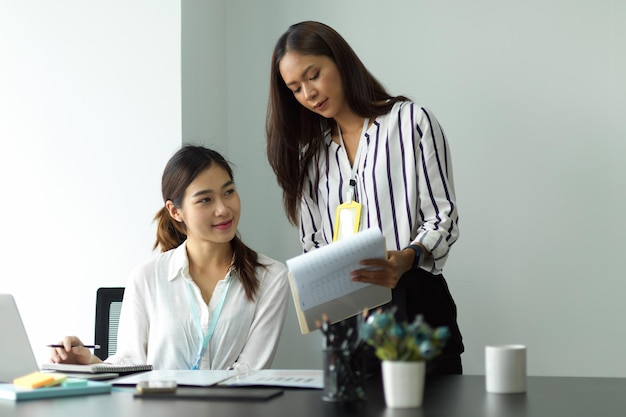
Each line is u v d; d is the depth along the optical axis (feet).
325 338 5.10
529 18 11.60
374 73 12.01
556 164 11.46
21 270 11.60
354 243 6.36
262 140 12.49
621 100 11.33
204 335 8.29
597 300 11.32
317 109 7.78
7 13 11.85
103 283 11.35
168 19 11.28
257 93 12.56
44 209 11.59
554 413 4.58
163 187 8.60
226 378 6.24
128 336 8.46
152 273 8.55
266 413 4.68
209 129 12.01
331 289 6.40
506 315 11.51
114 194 11.38
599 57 11.41
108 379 6.59
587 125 11.41
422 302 7.33
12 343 6.79
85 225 11.45
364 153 7.86
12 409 5.10
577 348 11.34
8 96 11.78
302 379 6.03
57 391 5.63
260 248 12.42
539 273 11.46
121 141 11.39
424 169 7.64
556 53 11.51
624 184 11.30
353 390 5.06
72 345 7.24
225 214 8.30
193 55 11.57
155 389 5.52
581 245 11.38
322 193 8.18
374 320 4.85
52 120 11.63
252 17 12.62
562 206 11.44
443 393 5.39
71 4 11.66
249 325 8.39
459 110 11.73
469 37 11.75
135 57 11.39
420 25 11.91
